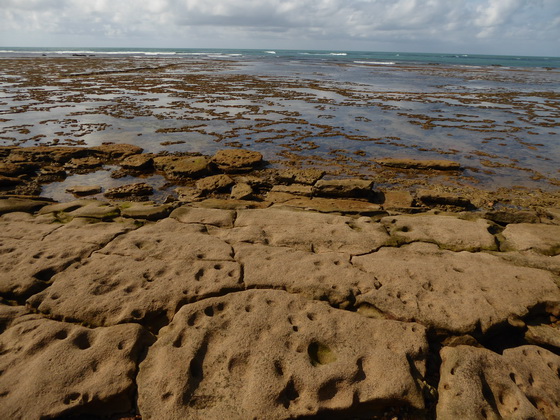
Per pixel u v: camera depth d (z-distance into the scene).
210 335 4.48
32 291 5.27
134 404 3.81
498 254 6.51
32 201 8.66
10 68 48.31
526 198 10.44
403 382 3.94
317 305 5.04
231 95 28.00
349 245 6.69
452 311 4.98
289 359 4.16
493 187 11.27
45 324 4.63
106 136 15.68
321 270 5.78
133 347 4.29
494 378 4.11
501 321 4.88
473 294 5.30
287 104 24.55
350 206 9.33
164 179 11.59
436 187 11.16
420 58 134.25
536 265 6.15
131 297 5.09
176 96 26.97
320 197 10.01
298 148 14.74
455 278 5.64
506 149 15.16
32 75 40.00
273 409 3.66
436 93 32.78
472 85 41.19
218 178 10.90
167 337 4.45
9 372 3.97
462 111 23.53
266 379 3.90
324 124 18.92
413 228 7.43
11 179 10.61
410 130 18.09
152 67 56.72
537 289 5.43
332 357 4.29
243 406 3.66
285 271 5.72
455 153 14.54
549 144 15.91
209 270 5.75
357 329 4.64
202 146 14.72
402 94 31.36
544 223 8.07
